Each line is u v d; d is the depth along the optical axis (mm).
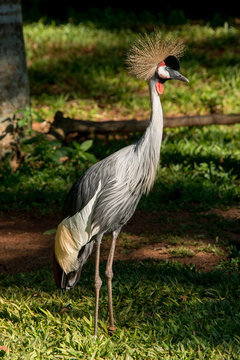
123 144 19422
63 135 19375
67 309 10117
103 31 34906
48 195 15812
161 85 8641
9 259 12453
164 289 10594
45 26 36094
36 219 14750
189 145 19391
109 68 27828
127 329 9547
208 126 21625
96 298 8961
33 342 8828
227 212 14883
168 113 23000
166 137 19859
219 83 25938
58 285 9117
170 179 16844
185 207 15203
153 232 13719
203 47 31953
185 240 13203
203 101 23875
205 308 9961
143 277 11094
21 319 9555
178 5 40656
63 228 8742
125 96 24859
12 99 17375
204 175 16984
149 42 8758
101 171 8609
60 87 26203
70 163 18031
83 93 25484
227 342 9023
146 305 10180
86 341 8883
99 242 8781
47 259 12398
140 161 8555
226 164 17844
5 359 8281
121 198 8547
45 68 28438
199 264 11992
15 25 17234
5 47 17078
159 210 15125
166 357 8508
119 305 10148
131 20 37688
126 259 12312
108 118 22688
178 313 9867
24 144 17250
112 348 8742
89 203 8539
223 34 34312
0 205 15461
